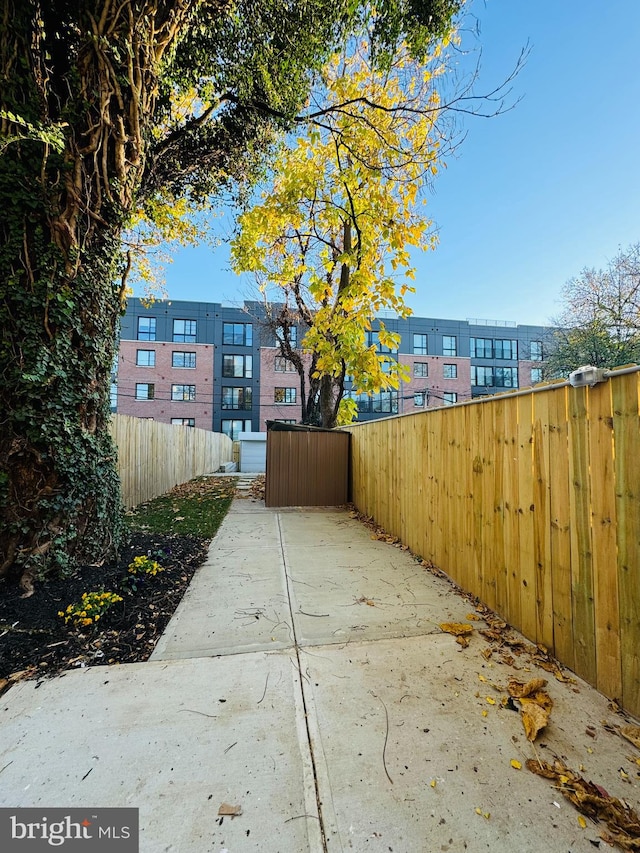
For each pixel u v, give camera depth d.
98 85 2.88
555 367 11.34
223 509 6.25
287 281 8.97
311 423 11.17
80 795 1.21
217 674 1.86
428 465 3.57
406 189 5.98
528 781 1.27
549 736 1.47
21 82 2.63
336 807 1.18
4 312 2.62
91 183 2.95
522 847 1.06
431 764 1.34
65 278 2.80
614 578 1.67
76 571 2.80
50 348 2.74
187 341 22.98
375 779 1.28
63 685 1.77
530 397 2.22
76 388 2.89
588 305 10.30
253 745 1.42
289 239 8.24
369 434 5.55
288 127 4.94
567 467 1.95
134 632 2.25
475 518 2.77
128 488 5.97
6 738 1.44
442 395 23.92
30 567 2.59
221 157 5.10
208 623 2.38
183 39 3.66
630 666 1.59
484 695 1.71
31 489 2.68
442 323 24.64
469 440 2.87
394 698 1.69
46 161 2.71
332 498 6.70
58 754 1.37
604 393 1.74
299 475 6.61
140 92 3.13
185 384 22.72
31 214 2.70
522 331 25.72
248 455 17.00
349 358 6.54
